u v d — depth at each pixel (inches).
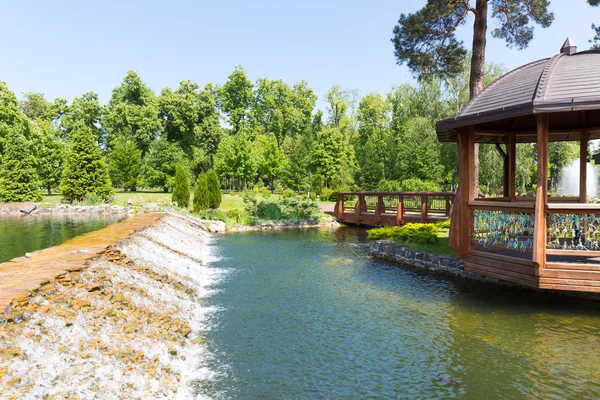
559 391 179.3
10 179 1132.5
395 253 470.9
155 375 171.3
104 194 1165.1
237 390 178.4
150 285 280.5
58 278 199.6
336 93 2203.5
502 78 353.7
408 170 1518.2
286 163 1891.0
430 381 189.2
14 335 142.9
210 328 257.0
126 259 292.0
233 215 880.3
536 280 274.2
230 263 462.6
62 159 1555.1
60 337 159.2
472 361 210.1
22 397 118.0
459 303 307.1
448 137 415.2
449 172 1395.2
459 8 574.6
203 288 353.4
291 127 2463.1
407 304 306.7
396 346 229.5
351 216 823.7
